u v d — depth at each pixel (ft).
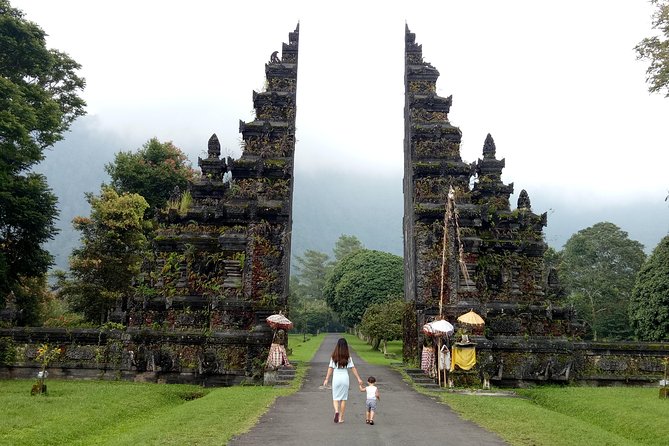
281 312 94.17
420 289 105.50
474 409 57.11
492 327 97.40
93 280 140.36
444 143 114.83
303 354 155.12
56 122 107.76
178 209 113.09
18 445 42.63
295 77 124.36
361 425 46.75
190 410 54.29
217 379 88.69
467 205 104.83
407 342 113.60
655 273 144.15
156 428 45.24
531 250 110.63
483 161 119.65
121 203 141.49
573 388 86.43
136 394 71.31
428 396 68.95
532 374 91.25
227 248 100.48
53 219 118.21
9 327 96.12
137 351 90.89
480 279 105.40
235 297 94.79
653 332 142.51
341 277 266.36
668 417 56.75
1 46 103.09
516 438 42.65
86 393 70.08
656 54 88.89
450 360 82.84
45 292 148.36
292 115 119.65
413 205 110.01
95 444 45.70
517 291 105.50
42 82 123.24
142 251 142.82
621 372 92.38
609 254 226.17
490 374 87.04
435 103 120.26
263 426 45.60
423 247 106.73
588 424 52.54
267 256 100.53
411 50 126.82
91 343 93.09
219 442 39.27
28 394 69.67
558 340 95.09
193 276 104.06
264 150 114.32
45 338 93.45
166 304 97.45
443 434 43.57
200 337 91.61
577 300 217.15
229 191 110.52
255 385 85.05
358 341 255.70
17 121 93.61
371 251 263.49
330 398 63.57
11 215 106.11
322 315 364.38
